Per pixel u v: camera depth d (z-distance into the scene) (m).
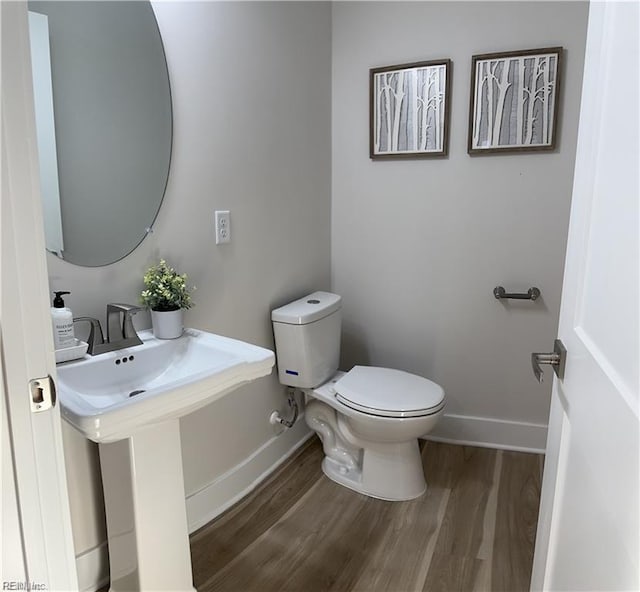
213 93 1.81
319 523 1.95
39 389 0.77
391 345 2.69
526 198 2.32
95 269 1.49
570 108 2.20
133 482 1.35
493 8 2.23
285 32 2.16
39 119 1.33
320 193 2.57
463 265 2.48
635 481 0.68
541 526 1.25
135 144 1.56
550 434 1.21
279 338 2.21
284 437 2.42
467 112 2.34
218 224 1.89
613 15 0.89
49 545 0.82
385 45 2.44
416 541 1.85
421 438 2.65
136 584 1.43
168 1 1.61
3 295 0.72
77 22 1.39
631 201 0.75
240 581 1.67
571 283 1.08
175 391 1.18
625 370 0.74
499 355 2.50
